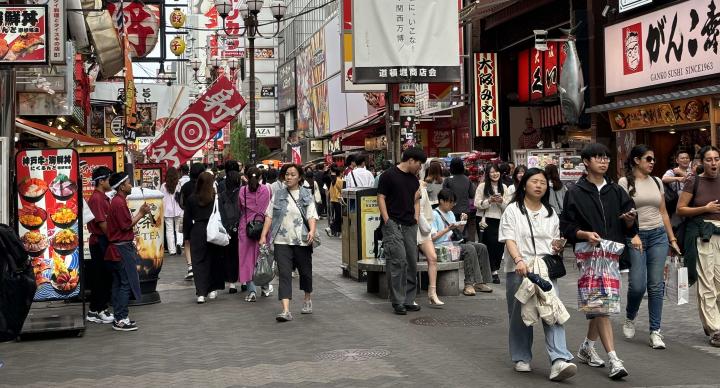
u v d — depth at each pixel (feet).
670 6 66.59
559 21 95.86
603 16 79.15
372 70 67.51
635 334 34.68
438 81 68.44
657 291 32.09
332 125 185.26
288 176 40.65
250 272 47.29
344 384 27.07
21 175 39.70
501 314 40.40
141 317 42.50
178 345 34.78
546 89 100.27
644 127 70.44
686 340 33.37
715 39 61.21
